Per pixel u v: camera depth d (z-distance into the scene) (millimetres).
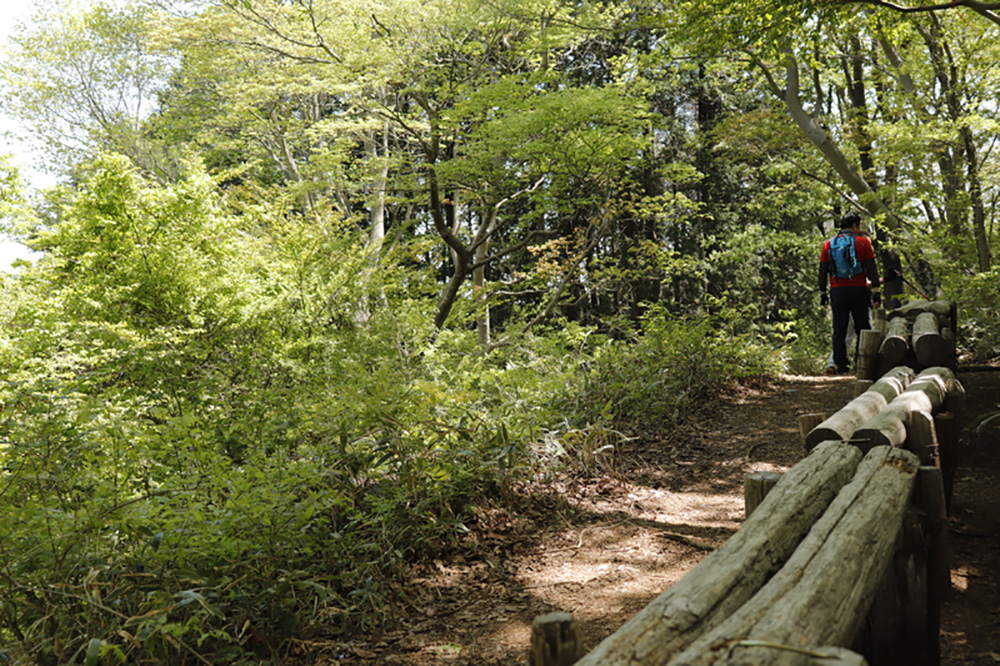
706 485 4977
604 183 12414
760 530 1716
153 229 6066
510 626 3109
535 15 11523
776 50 8211
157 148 15266
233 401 4836
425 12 10664
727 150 13367
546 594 3404
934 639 2152
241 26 11070
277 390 4938
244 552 3217
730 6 7805
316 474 3520
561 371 7605
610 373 7156
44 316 5363
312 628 3131
